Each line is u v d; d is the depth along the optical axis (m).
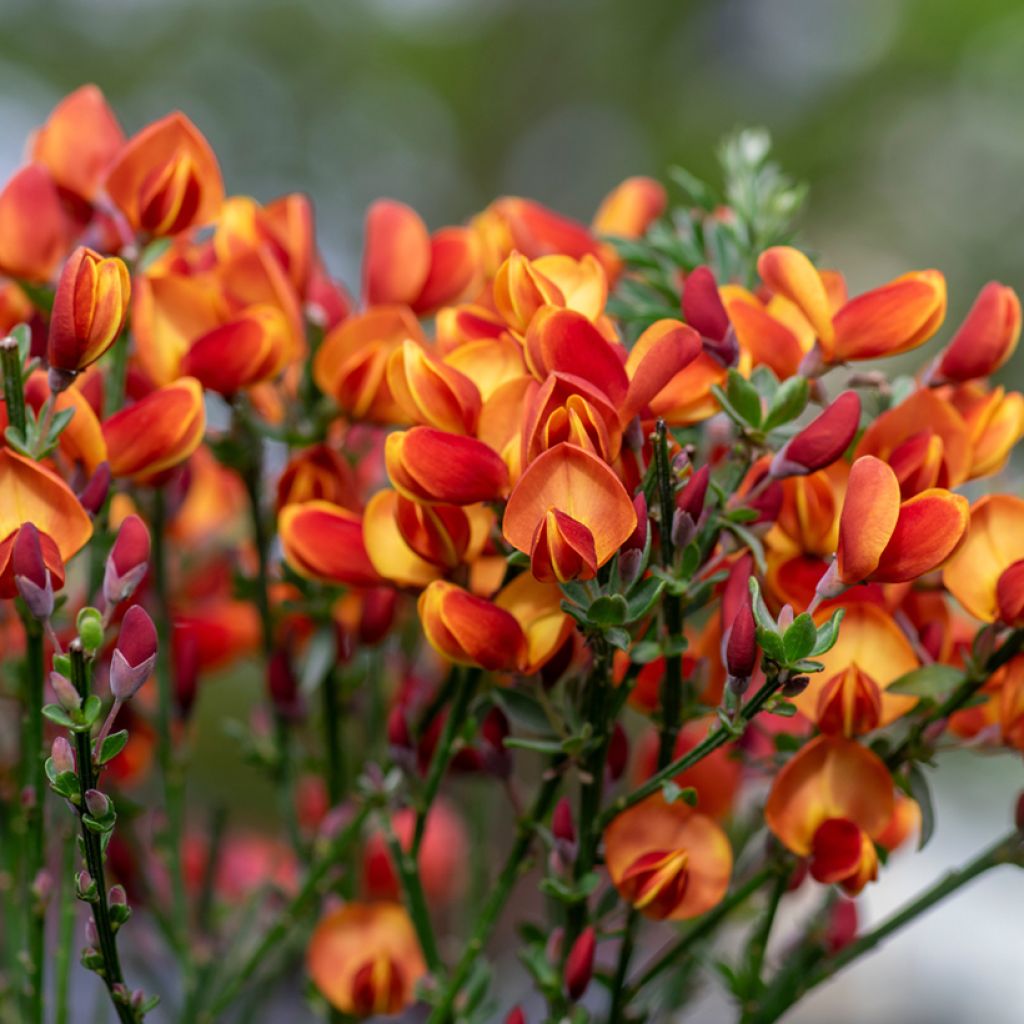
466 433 0.63
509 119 4.01
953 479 0.65
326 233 4.04
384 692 0.72
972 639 0.66
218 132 4.05
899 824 0.68
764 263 0.64
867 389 0.66
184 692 0.69
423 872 0.75
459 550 0.64
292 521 0.65
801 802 0.64
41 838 0.65
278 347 0.67
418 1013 0.71
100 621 0.61
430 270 0.69
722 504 0.63
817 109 3.25
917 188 3.09
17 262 0.67
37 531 0.61
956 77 3.08
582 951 0.64
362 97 4.12
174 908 0.69
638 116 3.79
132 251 0.67
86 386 0.65
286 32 4.07
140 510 0.69
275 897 0.73
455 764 0.69
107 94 4.00
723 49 3.72
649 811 0.64
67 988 0.66
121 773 0.71
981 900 1.73
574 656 0.64
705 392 0.64
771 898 0.66
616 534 0.61
